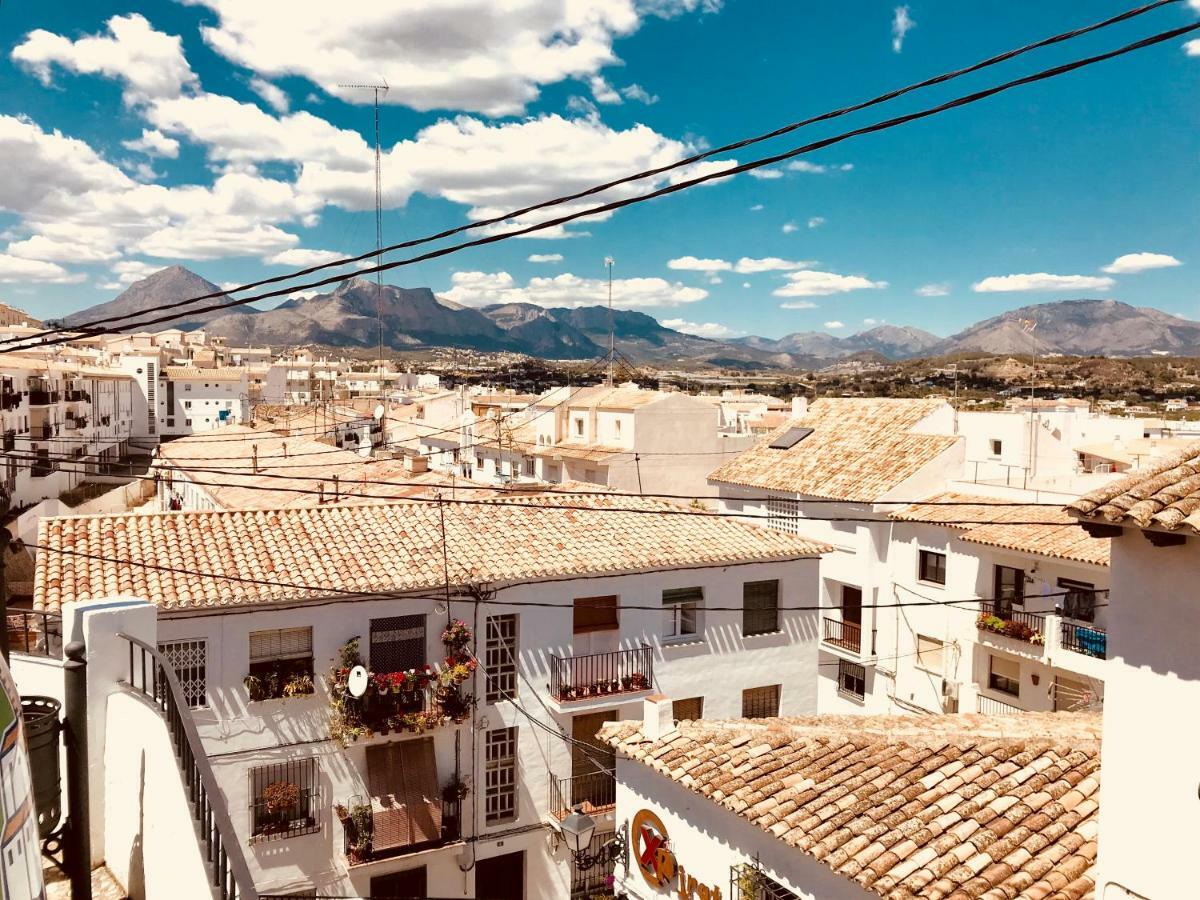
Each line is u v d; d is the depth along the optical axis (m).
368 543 22.81
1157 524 8.23
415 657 21.86
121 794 8.21
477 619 22.33
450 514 25.14
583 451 54.19
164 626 19.23
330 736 20.62
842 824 12.35
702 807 14.72
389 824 20.91
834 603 36.91
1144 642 8.89
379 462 40.12
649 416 53.00
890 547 34.38
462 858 22.14
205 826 5.96
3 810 4.53
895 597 34.12
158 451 54.28
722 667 25.59
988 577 30.44
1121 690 9.11
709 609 24.84
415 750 21.66
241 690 19.89
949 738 14.19
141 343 140.75
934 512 32.38
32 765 7.38
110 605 8.77
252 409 96.94
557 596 23.20
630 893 16.53
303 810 20.56
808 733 15.34
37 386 72.56
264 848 19.98
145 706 7.65
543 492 30.42
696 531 26.80
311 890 20.42
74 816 7.75
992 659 30.97
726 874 14.07
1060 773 12.73
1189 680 8.48
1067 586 28.14
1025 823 11.66
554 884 23.17
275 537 22.41
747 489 40.66
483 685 22.34
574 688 23.22
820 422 43.81
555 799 23.20
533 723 23.00
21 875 4.68
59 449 76.88
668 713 16.34
